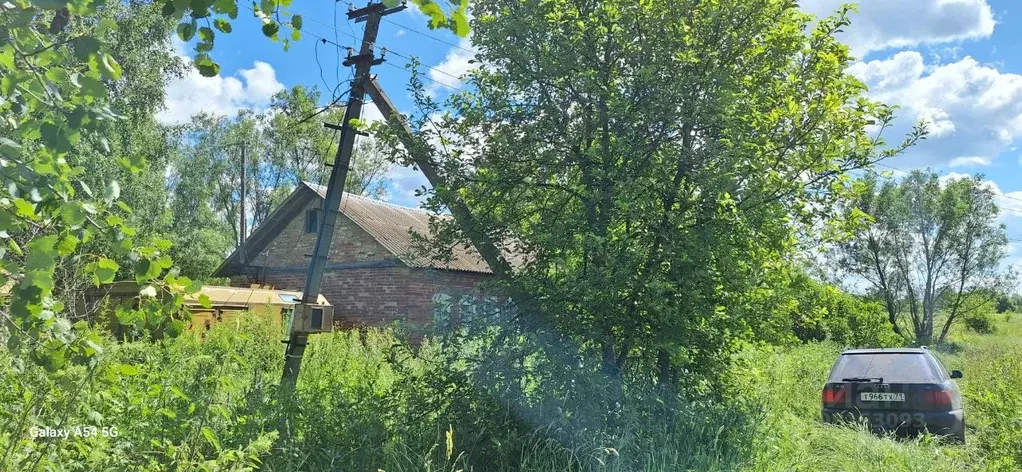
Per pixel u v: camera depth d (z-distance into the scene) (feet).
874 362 32.48
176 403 14.90
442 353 21.11
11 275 6.80
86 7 7.00
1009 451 22.53
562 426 18.90
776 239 22.06
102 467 11.51
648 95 21.06
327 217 29.66
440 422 19.38
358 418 18.54
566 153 22.25
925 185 108.06
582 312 20.29
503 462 18.48
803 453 23.30
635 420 19.58
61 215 7.05
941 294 107.34
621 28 21.50
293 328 28.55
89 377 10.05
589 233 19.60
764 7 21.77
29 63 6.94
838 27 23.03
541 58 22.03
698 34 21.91
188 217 134.62
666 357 22.17
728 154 20.26
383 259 64.59
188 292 8.72
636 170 21.22
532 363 20.13
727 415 22.59
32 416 10.85
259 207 163.84
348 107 30.01
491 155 23.09
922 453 24.25
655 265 20.45
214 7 7.79
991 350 72.59
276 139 155.22
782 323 23.49
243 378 24.07
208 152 151.12
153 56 71.82
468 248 23.63
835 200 22.70
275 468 15.71
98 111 7.02
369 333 42.50
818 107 22.17
